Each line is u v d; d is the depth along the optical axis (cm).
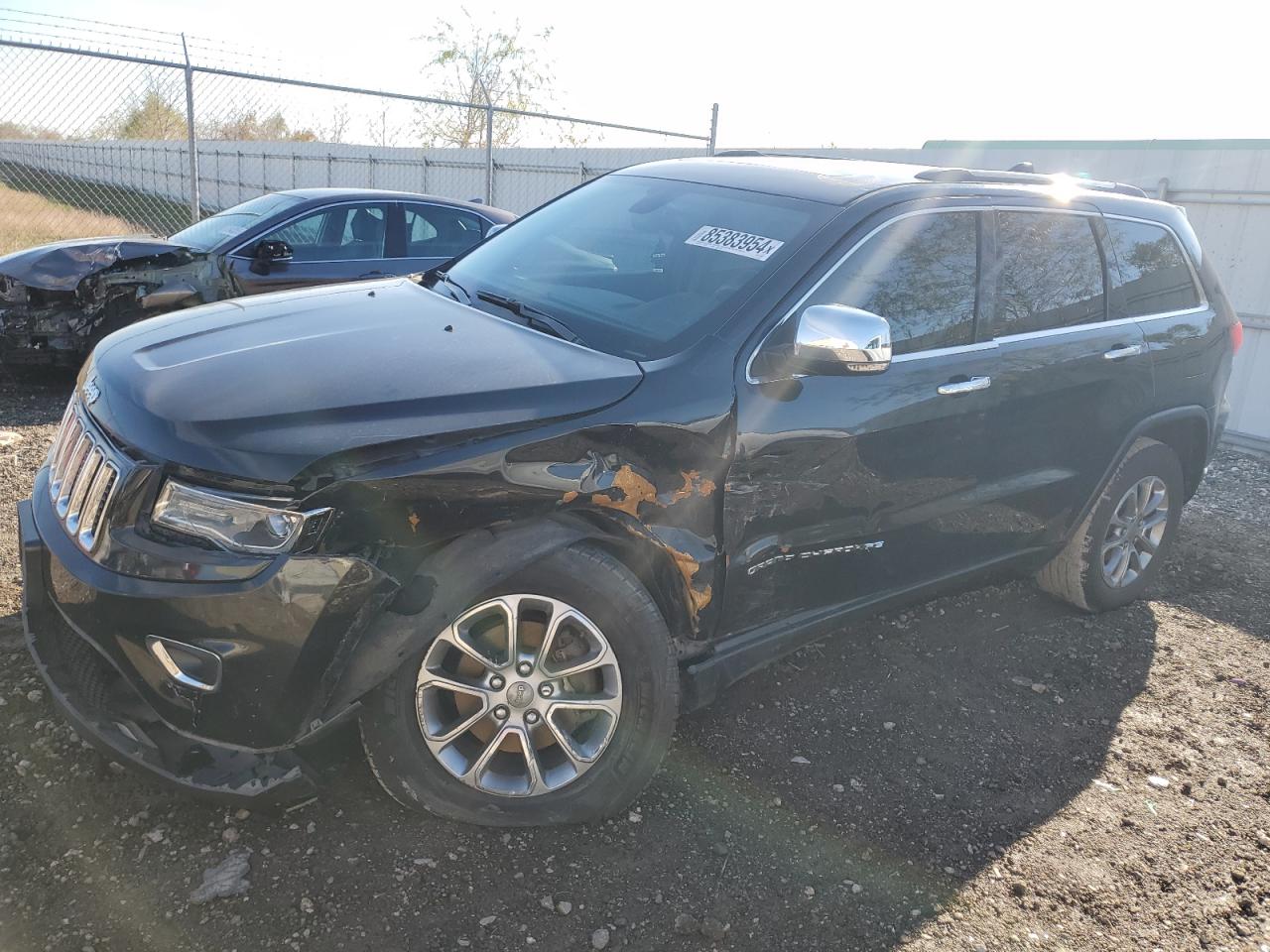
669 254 327
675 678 272
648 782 276
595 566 254
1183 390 432
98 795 260
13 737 278
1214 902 272
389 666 231
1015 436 358
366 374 247
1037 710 365
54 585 239
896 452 316
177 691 220
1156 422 421
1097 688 386
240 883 236
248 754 230
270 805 236
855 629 412
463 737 259
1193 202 860
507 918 237
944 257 336
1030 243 369
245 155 2044
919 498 332
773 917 247
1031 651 412
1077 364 373
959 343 337
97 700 236
